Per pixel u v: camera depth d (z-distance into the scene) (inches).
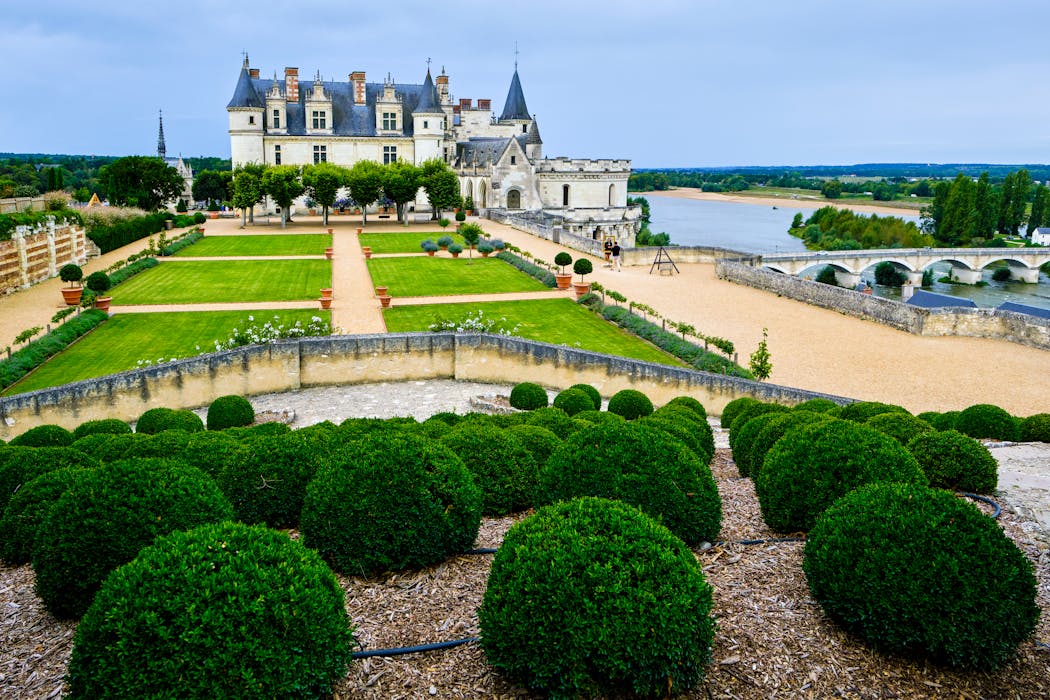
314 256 2386.8
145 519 322.7
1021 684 278.8
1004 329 1621.6
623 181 4052.7
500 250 2472.9
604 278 2181.3
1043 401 1203.2
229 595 241.4
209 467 461.7
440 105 3973.9
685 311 1814.7
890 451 393.7
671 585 262.5
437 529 358.0
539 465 501.0
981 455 479.5
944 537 283.6
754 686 275.6
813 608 323.0
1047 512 435.2
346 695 271.6
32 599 368.5
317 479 366.6
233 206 3417.8
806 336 1616.6
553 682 259.8
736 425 730.8
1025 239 4756.4
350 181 3287.4
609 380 1141.7
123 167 3538.4
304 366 1146.7
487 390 1148.5
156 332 1406.3
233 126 3809.1
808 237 4803.2
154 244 2479.1
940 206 4877.0
